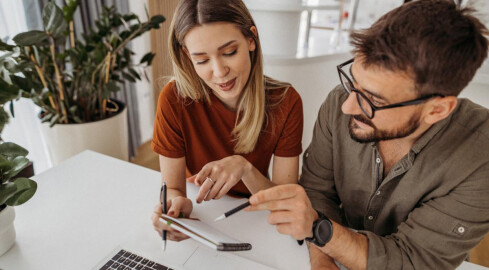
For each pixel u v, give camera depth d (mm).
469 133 683
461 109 713
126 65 1706
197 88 937
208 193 807
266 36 1742
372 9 1954
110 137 1695
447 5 517
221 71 773
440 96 559
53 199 873
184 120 979
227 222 824
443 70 520
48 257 696
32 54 1364
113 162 1058
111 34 1629
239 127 954
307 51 1929
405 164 743
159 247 727
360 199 896
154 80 2754
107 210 844
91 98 1701
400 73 536
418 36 508
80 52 1496
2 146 709
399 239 719
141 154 2609
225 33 734
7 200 628
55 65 1443
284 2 1644
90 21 1928
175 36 833
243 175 867
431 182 724
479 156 662
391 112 591
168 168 971
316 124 953
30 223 788
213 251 723
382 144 784
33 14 1619
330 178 956
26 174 1322
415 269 680
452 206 683
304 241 779
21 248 716
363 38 570
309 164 973
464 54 515
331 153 925
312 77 1893
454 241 675
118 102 1873
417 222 710
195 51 758
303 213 649
